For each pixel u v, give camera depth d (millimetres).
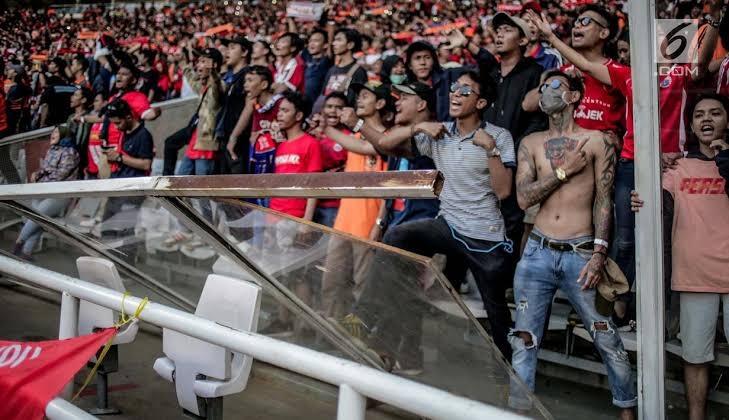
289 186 1853
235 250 2445
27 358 2520
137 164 6191
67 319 2686
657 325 2742
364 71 5512
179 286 3500
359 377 1644
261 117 5074
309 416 3684
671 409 3098
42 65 9227
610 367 3146
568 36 4781
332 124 4590
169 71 8375
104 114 6434
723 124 2889
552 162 3309
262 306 3490
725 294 2926
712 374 3143
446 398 1479
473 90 3680
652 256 2754
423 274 2057
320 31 6098
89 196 2482
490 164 3600
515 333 3359
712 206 2910
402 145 3980
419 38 6449
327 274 2293
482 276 3684
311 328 3342
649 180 2746
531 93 3961
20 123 8445
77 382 4066
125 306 2406
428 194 1611
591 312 3180
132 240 3254
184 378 2512
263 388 4102
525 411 2258
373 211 4406
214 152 5773
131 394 3885
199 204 2295
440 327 2207
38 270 2826
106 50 8062
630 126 3568
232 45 6133
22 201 3029
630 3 2760
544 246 3297
